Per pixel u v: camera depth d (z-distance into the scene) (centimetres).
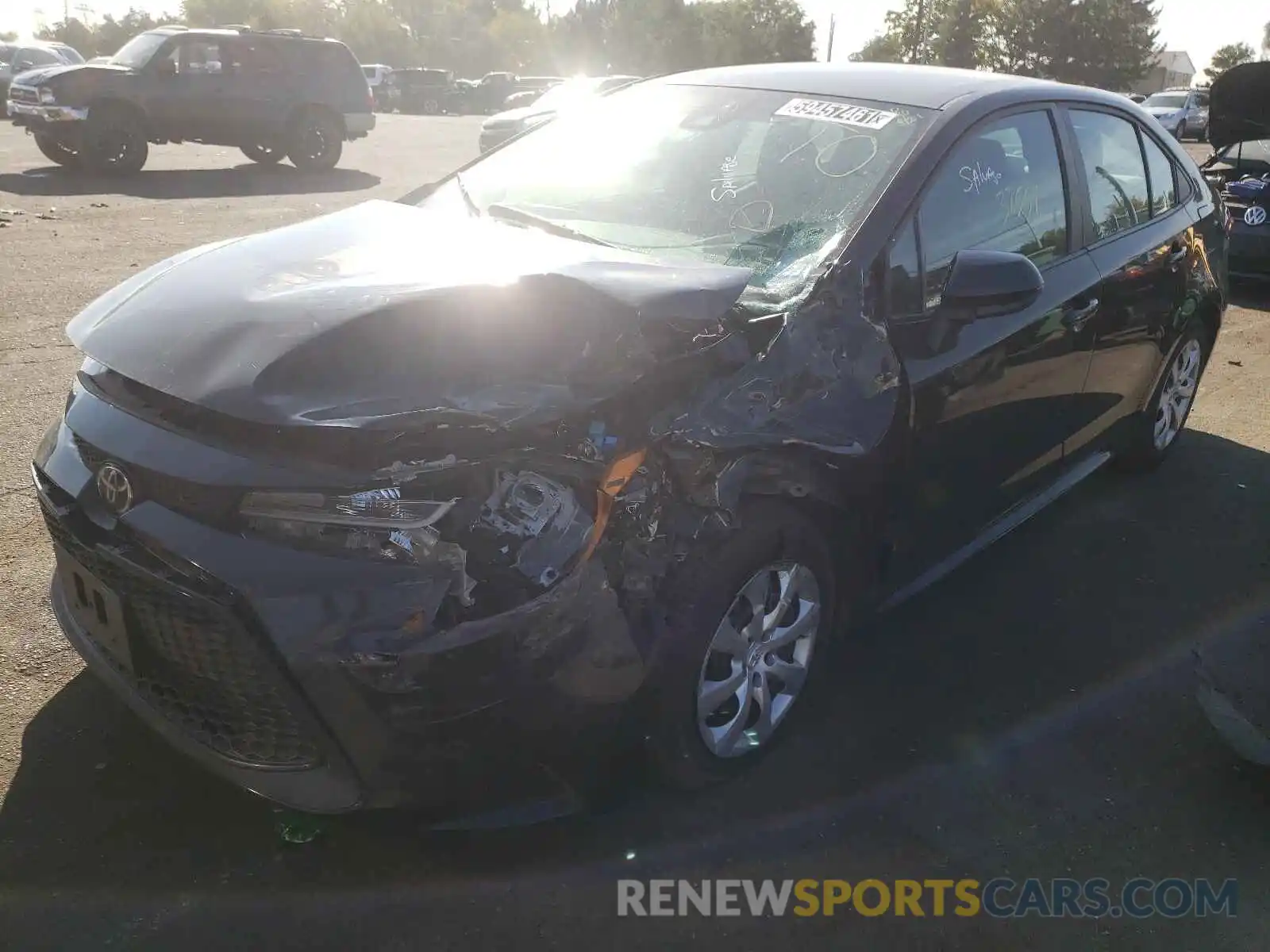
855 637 347
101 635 233
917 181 293
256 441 205
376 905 228
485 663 203
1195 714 314
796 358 252
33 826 240
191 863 234
